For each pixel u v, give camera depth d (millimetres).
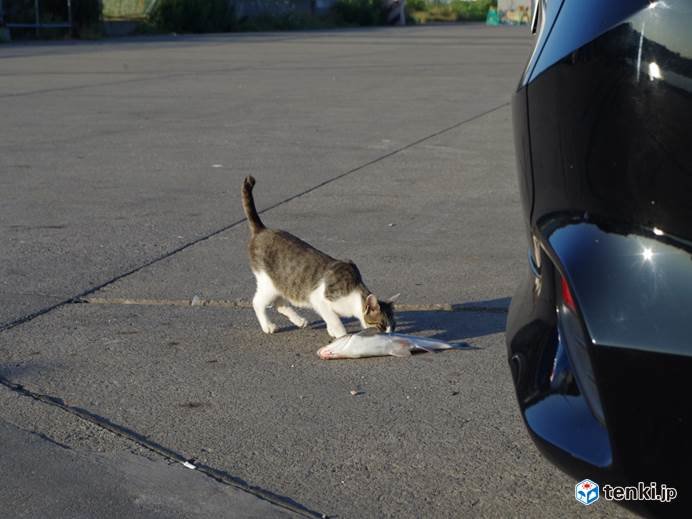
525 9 33469
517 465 2293
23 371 2826
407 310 3365
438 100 9430
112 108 8648
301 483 2225
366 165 6004
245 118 8078
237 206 4863
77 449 2373
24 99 9227
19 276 3699
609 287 1810
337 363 2908
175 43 19219
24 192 5156
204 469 2283
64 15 21219
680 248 1750
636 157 1784
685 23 1736
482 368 2850
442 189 5320
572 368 1878
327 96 9742
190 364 2898
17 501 2146
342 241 4227
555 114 1908
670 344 1739
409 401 2631
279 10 29141
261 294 3191
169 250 4066
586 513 2096
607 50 1812
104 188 5273
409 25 32844
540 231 1976
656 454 1745
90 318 3277
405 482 2227
